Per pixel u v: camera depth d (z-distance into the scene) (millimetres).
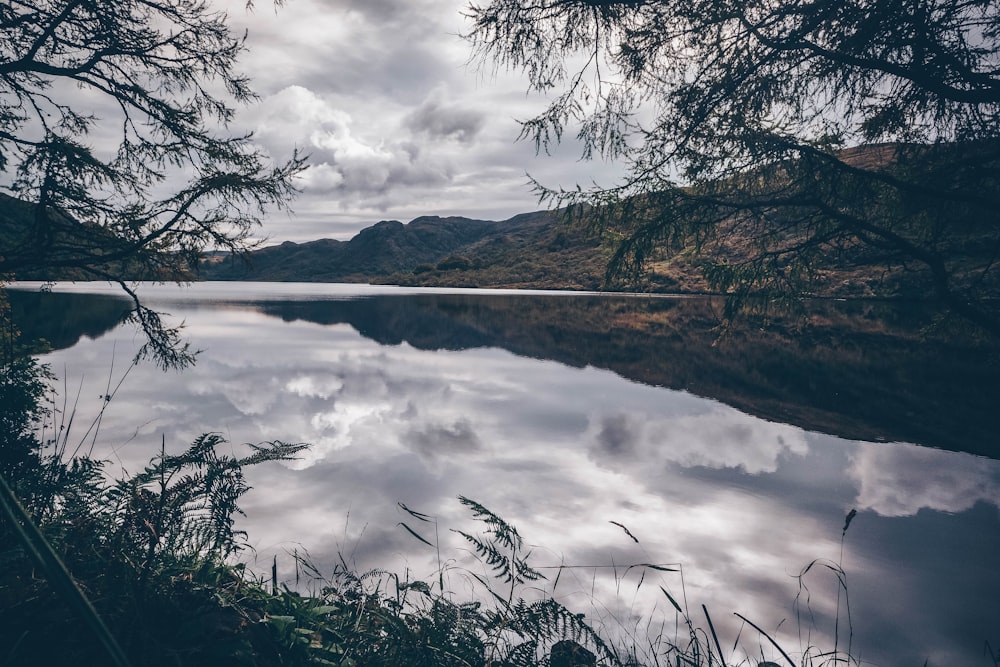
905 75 3148
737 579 4484
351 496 5898
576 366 16344
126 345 17766
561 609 2248
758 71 3670
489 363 16891
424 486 6344
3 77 4742
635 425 9539
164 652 1470
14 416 4426
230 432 8344
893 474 7203
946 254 3660
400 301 60812
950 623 3959
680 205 4020
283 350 19438
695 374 14953
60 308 33906
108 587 1675
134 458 6484
